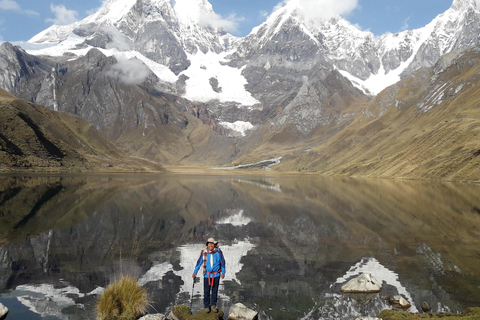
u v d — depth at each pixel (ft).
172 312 33.37
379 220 93.66
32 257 52.19
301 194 182.50
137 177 387.75
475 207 120.57
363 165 520.83
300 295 39.11
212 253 34.24
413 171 350.43
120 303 33.09
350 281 41.91
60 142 496.23
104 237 67.97
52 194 146.20
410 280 43.91
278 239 70.28
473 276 45.44
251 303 36.73
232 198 158.61
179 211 109.91
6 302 35.14
